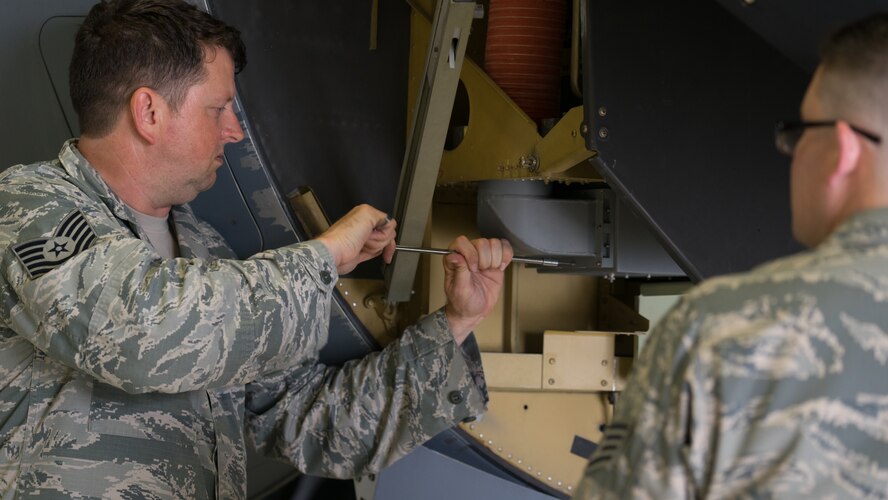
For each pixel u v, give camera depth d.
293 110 2.50
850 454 0.95
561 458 2.67
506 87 2.35
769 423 0.97
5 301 1.72
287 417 2.16
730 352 0.99
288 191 2.48
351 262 1.93
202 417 1.92
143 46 1.82
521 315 2.76
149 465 1.81
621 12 1.93
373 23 2.55
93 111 1.85
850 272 1.00
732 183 1.98
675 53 1.96
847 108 1.04
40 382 1.79
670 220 1.96
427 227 2.57
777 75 1.99
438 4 1.97
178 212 2.09
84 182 1.84
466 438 2.60
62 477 1.75
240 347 1.68
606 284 2.81
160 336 1.63
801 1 1.60
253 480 2.66
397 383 2.16
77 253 1.69
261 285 1.71
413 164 2.15
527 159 2.19
